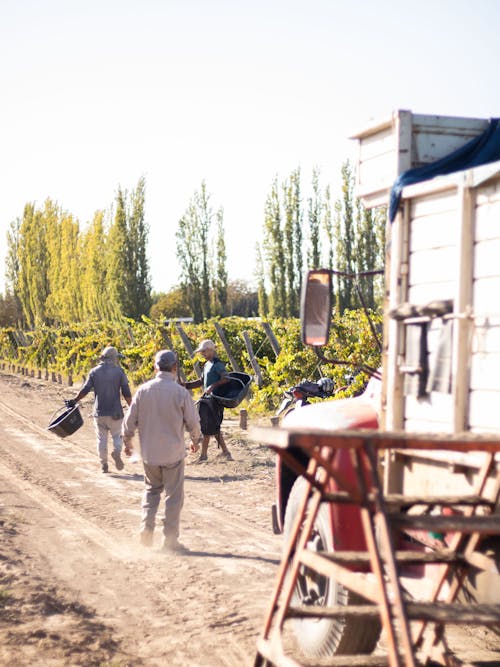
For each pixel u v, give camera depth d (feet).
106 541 31.68
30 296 287.89
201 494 41.11
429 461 17.78
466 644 20.68
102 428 48.03
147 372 93.09
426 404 17.79
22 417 78.28
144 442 30.60
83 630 21.45
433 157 19.42
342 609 16.37
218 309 245.04
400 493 18.65
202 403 50.14
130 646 20.65
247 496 40.60
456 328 16.61
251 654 20.21
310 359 62.95
